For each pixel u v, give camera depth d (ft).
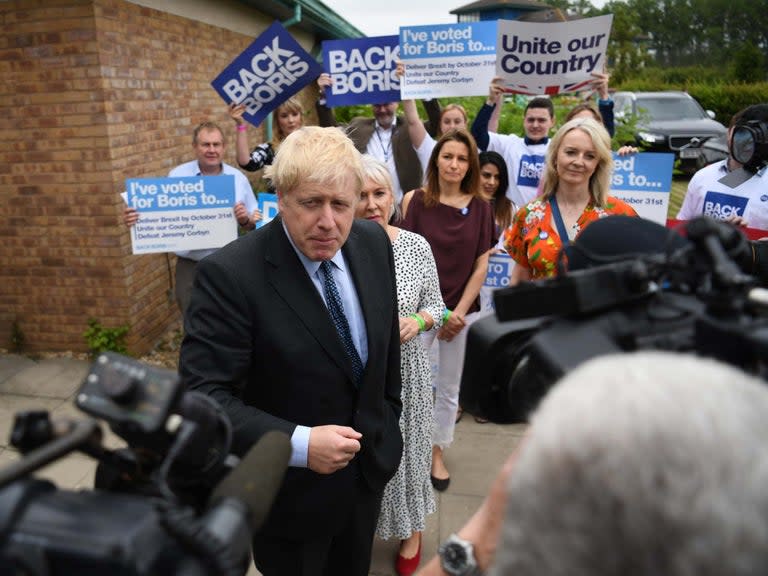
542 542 1.83
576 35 14.08
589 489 1.74
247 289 5.54
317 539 6.18
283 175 5.38
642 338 2.60
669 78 81.35
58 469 11.00
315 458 5.32
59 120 14.55
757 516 1.62
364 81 16.06
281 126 18.26
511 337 3.29
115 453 2.74
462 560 3.02
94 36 13.97
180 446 2.69
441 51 15.38
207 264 5.63
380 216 8.33
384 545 9.59
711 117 45.19
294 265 5.74
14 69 14.32
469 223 11.18
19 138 14.74
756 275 5.65
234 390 5.61
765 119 10.72
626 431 1.72
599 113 14.08
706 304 2.48
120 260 15.30
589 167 9.04
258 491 2.77
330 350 5.76
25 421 2.48
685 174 42.32
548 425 1.90
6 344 16.16
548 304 2.69
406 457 8.49
